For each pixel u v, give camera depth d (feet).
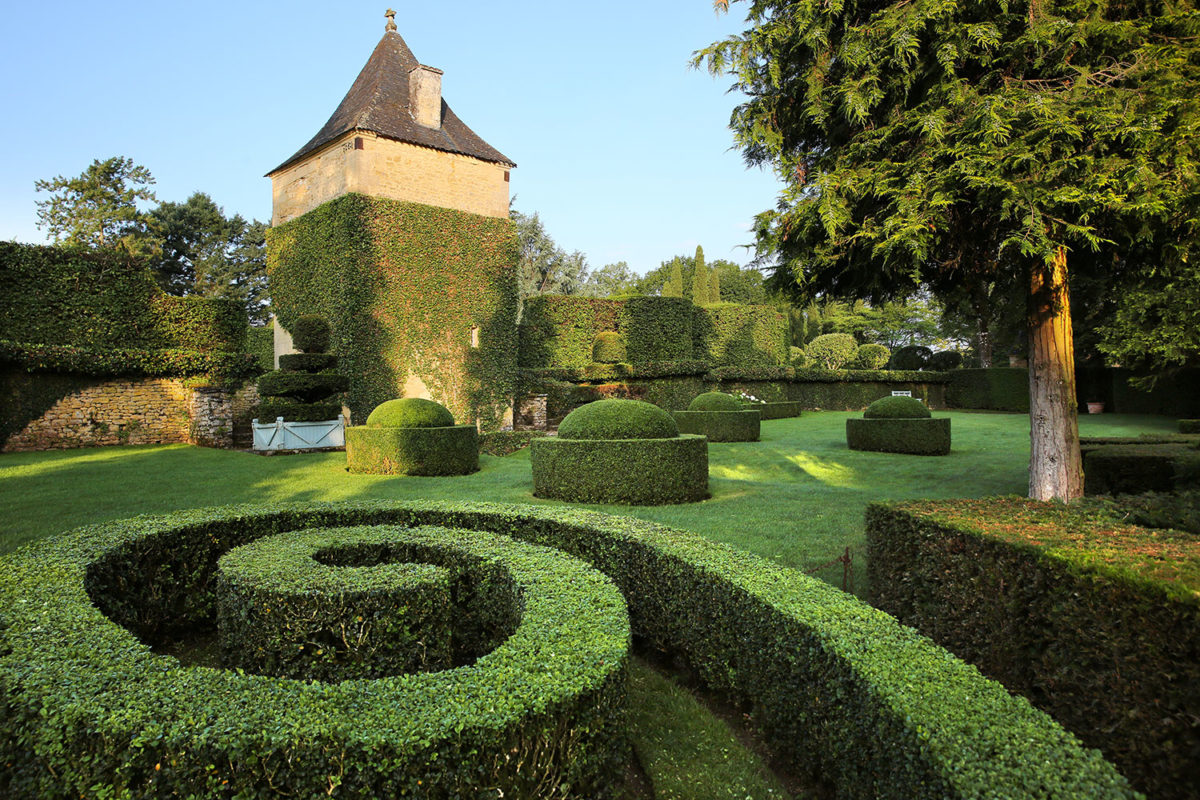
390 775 6.72
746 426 62.85
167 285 130.93
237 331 65.57
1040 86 20.61
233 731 6.70
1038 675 10.22
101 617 9.86
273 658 11.68
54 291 55.26
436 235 69.41
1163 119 18.11
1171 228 19.99
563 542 16.98
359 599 11.74
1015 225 20.63
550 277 166.61
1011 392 105.81
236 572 12.75
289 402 55.52
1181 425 51.85
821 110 22.88
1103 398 95.45
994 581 11.12
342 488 37.14
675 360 90.12
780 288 27.84
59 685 7.52
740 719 11.76
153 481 37.47
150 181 128.57
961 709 7.27
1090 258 24.18
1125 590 8.85
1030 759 6.38
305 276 68.95
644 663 14.17
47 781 6.92
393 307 66.23
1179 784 8.16
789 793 9.55
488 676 8.11
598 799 8.38
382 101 69.67
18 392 50.85
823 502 31.63
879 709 7.63
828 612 10.06
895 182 21.47
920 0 20.86
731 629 11.64
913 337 179.83
